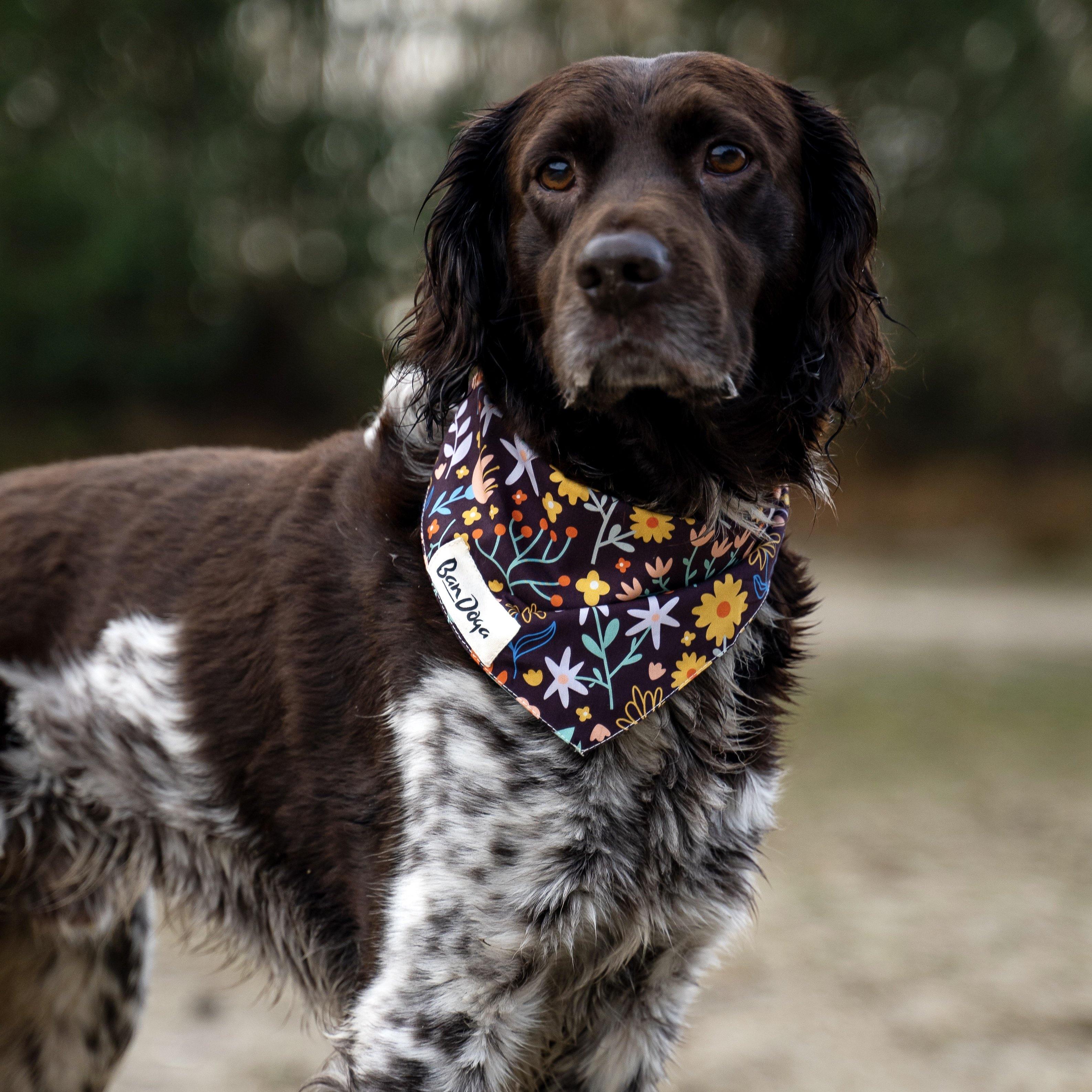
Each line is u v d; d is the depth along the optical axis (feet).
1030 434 79.87
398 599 7.60
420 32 72.95
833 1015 12.79
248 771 8.09
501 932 7.12
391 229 73.61
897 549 71.67
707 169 7.59
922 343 73.10
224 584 8.33
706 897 7.64
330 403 78.43
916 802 21.42
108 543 8.85
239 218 73.46
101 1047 9.99
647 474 7.82
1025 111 72.59
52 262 66.03
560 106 7.69
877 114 73.92
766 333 8.00
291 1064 11.94
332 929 7.96
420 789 7.29
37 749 8.66
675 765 7.52
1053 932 15.11
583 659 7.33
